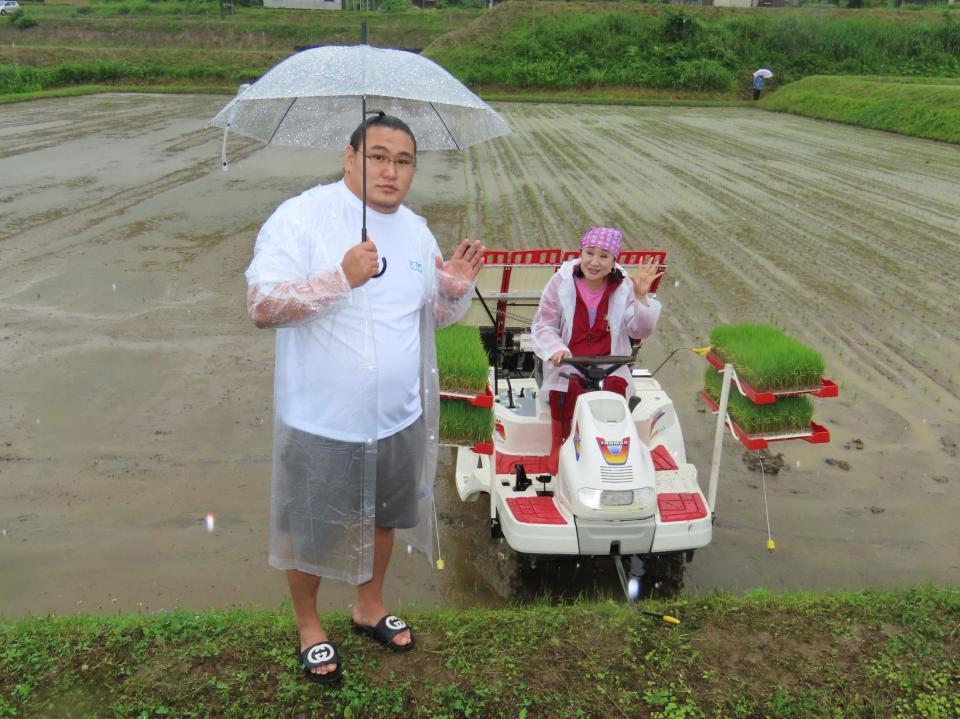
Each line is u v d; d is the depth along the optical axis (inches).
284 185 590.6
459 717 105.1
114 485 194.7
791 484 204.1
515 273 205.5
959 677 115.8
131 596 155.3
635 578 165.0
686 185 620.4
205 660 112.7
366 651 115.2
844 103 1101.7
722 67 1396.4
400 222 95.4
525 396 189.5
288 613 133.6
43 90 1330.0
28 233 435.5
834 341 303.1
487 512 188.4
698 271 392.2
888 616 130.0
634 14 1501.0
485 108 101.2
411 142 91.1
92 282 353.4
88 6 2111.2
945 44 1454.2
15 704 104.3
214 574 162.9
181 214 489.4
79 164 660.7
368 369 90.4
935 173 692.1
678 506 153.8
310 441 91.7
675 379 267.6
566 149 807.7
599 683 112.1
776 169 703.1
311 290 82.8
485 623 124.8
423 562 168.4
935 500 197.9
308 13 1998.0
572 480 146.9
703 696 110.7
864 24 1470.2
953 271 400.8
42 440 215.2
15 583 157.9
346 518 95.1
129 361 270.5
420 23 1857.8
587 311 168.6
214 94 1347.2
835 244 449.7
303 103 111.7
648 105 1291.8
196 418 230.8
